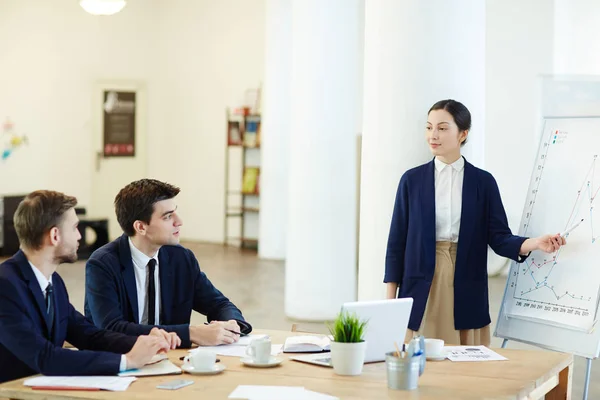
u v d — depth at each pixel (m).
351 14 8.95
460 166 4.70
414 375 3.01
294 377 3.19
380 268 5.70
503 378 3.19
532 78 12.21
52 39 15.71
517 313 4.78
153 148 16.59
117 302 3.97
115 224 16.34
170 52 16.48
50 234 3.41
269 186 14.41
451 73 5.44
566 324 4.53
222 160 16.19
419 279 4.70
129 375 3.21
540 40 12.15
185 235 16.73
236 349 3.70
